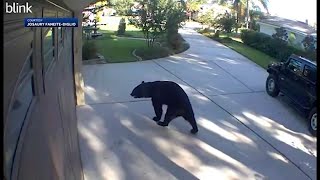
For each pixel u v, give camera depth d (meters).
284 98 11.29
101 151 7.13
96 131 8.10
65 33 6.70
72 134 5.88
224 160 7.00
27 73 2.24
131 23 20.95
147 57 17.36
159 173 6.41
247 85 12.94
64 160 3.85
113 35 25.83
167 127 8.45
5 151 1.47
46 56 3.32
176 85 8.49
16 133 1.83
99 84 12.20
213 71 15.14
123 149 7.27
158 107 8.62
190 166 6.71
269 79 11.60
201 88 12.34
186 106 8.20
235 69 15.79
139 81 12.93
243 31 25.66
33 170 2.09
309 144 7.94
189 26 34.53
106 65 15.44
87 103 10.07
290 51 19.16
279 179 6.41
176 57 17.98
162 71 14.78
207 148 7.48
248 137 8.20
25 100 2.15
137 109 9.68
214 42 24.64
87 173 6.30
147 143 7.59
